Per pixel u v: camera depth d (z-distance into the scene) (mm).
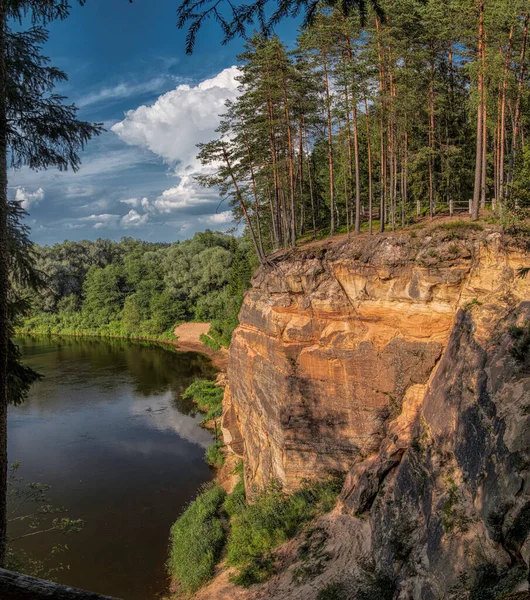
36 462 30688
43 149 10102
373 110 26406
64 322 88938
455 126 33000
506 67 23312
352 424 19094
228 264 77312
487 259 15492
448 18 22281
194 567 19172
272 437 21844
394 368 18094
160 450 32281
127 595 18922
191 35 6445
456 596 9492
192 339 71875
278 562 16984
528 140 19797
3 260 9016
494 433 10719
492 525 9508
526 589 8281
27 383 10711
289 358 20609
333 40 23031
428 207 32344
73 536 22672
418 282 17359
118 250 115500
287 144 30906
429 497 12406
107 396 44938
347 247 19781
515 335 12141
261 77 27281
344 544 15445
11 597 3855
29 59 9523
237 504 23328
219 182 29422
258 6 6230
